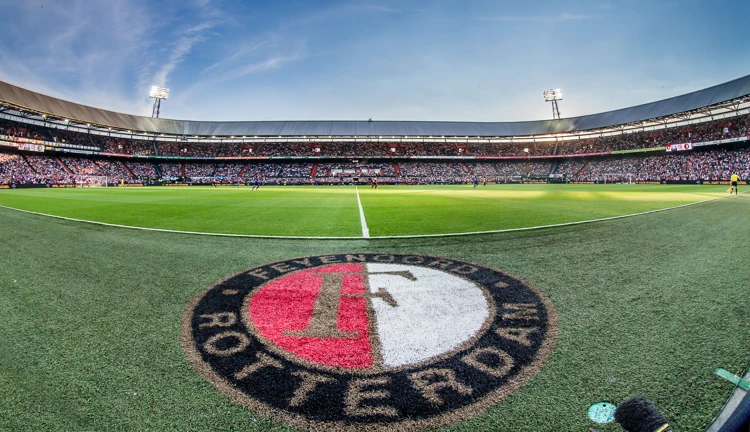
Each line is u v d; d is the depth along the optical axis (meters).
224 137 66.75
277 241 6.99
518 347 2.62
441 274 4.61
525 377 2.22
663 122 54.69
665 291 3.86
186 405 1.98
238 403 1.99
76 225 9.28
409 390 2.10
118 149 58.88
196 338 2.82
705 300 3.57
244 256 5.71
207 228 8.73
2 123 45.88
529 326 2.99
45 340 2.79
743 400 1.25
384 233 7.89
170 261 5.39
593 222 9.43
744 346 2.59
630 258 5.39
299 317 3.24
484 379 2.21
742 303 3.47
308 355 2.54
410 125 72.12
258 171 65.31
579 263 5.12
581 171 61.56
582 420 1.82
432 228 8.60
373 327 3.00
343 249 6.23
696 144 47.75
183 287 4.13
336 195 25.19
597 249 6.05
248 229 8.57
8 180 41.91
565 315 3.22
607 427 1.76
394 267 4.98
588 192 27.36
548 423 1.80
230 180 59.84
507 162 69.62
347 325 3.05
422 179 61.16
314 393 2.08
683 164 50.22
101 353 2.57
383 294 3.85
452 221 9.91
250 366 2.39
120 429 1.80
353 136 68.50
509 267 4.93
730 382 2.13
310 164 68.38
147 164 62.88
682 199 18.03
